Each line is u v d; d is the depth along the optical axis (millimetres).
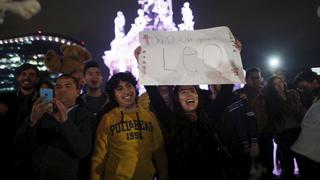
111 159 3420
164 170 3650
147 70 3588
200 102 3865
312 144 4156
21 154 3590
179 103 3723
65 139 3373
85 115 3621
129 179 3328
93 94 5176
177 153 3547
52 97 3270
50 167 3396
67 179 3410
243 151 4352
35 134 3309
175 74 3611
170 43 3736
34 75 4680
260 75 6965
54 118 3537
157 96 4016
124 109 3611
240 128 4418
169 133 3670
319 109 4207
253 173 4496
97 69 5160
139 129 3500
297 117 6359
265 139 6535
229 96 4535
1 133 3740
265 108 6562
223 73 3715
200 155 3541
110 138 3451
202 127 3717
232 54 3830
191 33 3865
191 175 3504
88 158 3807
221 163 3693
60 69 5113
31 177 3539
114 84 3623
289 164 6449
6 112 3834
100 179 3455
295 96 6441
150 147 3555
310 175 4719
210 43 3811
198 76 3643
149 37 3734
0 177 3639
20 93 4672
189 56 3705
